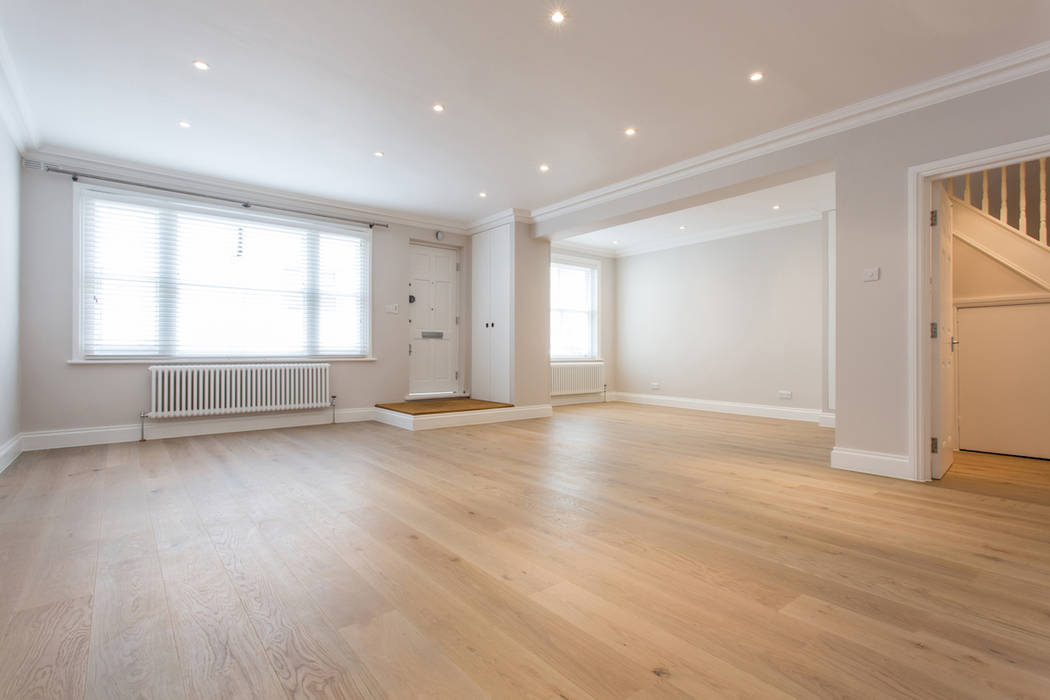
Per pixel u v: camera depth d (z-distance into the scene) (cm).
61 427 439
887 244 338
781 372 655
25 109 354
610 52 288
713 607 171
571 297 827
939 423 337
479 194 556
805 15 254
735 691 127
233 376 511
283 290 556
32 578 191
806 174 398
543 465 379
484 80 318
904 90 323
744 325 695
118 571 197
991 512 271
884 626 159
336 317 592
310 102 347
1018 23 258
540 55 291
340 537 234
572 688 128
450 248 698
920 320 327
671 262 788
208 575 194
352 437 497
